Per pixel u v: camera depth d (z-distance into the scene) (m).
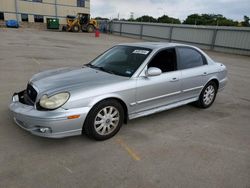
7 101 4.98
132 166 2.95
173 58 4.34
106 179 2.69
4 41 17.52
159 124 4.24
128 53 4.26
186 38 27.08
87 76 3.70
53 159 3.02
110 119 3.53
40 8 50.41
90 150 3.27
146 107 3.97
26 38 21.56
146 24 33.66
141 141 3.59
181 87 4.44
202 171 2.91
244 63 14.73
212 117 4.73
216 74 5.19
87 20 39.88
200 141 3.68
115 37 33.69
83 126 3.33
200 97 5.03
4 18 47.16
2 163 2.88
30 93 3.48
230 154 3.34
